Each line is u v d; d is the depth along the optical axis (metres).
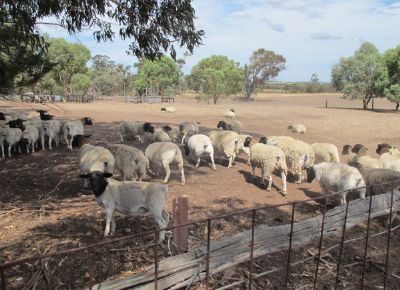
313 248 7.19
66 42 54.50
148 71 66.19
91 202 8.96
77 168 12.47
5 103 46.31
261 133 23.77
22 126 15.02
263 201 9.68
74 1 7.76
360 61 49.72
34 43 7.97
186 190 10.29
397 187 8.85
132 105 49.72
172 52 8.43
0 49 8.02
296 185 11.42
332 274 6.42
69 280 5.49
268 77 83.81
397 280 6.43
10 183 10.58
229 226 7.87
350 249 7.29
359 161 10.83
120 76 93.50
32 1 7.58
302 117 35.62
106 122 27.97
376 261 6.95
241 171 12.88
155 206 6.67
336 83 56.88
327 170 9.29
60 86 59.81
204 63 71.31
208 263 4.16
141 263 6.09
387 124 29.95
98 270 5.82
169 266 4.28
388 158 11.91
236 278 6.00
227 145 13.03
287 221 8.38
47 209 8.41
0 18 7.53
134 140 18.70
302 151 11.16
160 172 12.15
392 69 46.16
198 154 12.82
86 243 6.71
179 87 99.88
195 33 8.15
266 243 5.13
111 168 9.42
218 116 35.94
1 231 7.14
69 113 35.69
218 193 10.17
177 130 18.48
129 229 7.41
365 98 49.12
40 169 12.27
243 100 79.06
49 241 6.75
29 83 9.17
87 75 63.53
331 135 23.73
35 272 5.69
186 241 5.61
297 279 6.20
